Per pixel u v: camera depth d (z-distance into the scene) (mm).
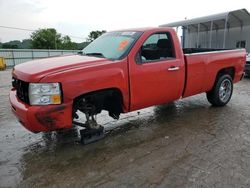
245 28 15133
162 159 3703
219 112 5965
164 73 4727
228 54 6262
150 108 6395
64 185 3125
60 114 3543
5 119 5793
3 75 17812
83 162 3670
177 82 5016
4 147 4254
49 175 3359
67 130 4945
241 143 4219
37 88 3449
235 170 3363
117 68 4070
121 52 4316
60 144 4320
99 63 3949
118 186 3070
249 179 3156
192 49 7250
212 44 17906
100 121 5441
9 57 32906
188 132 4730
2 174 3406
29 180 3256
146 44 4586
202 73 5555
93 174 3348
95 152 3977
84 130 4273
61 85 3506
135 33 4660
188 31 19547
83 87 3682
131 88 4285
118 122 5375
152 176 3268
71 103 3617
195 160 3654
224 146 4105
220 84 6164
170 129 4906
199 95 7750
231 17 14602
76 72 3641
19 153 4023
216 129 4863
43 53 36625
